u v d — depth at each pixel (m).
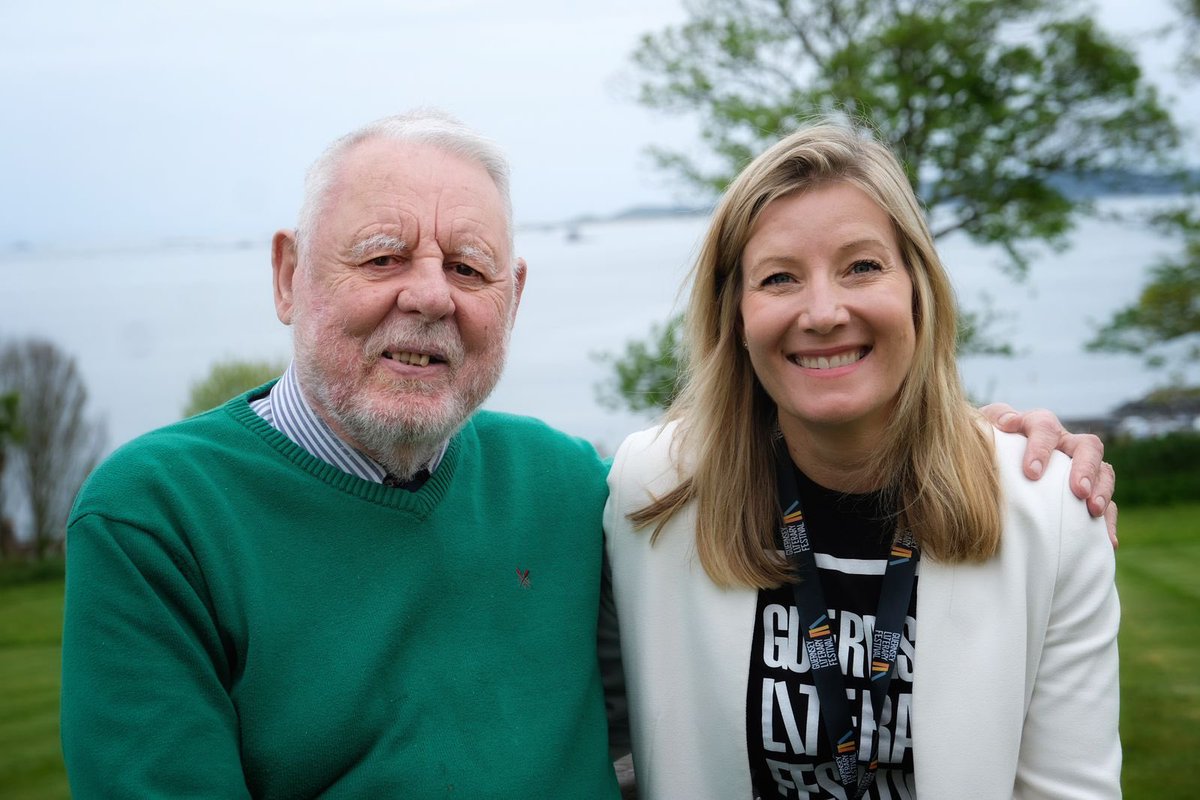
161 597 1.89
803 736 2.15
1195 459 18.27
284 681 1.94
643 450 2.48
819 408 2.09
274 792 1.93
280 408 2.20
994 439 2.28
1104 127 16.09
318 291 2.10
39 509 20.14
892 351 2.10
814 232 2.09
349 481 2.10
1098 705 2.11
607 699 2.54
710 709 2.24
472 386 2.14
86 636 1.86
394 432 2.06
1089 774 2.08
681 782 2.28
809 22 16.08
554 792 2.11
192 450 2.05
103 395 34.81
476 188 2.15
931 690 2.07
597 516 2.44
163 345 52.53
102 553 1.88
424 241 2.08
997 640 2.09
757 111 14.88
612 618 2.49
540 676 2.18
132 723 1.83
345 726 1.95
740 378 2.29
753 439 2.28
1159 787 4.87
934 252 2.16
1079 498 2.16
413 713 2.00
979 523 2.08
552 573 2.30
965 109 16.02
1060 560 2.11
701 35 15.66
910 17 15.70
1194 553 11.09
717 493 2.27
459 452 2.31
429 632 2.09
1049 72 15.98
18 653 9.36
